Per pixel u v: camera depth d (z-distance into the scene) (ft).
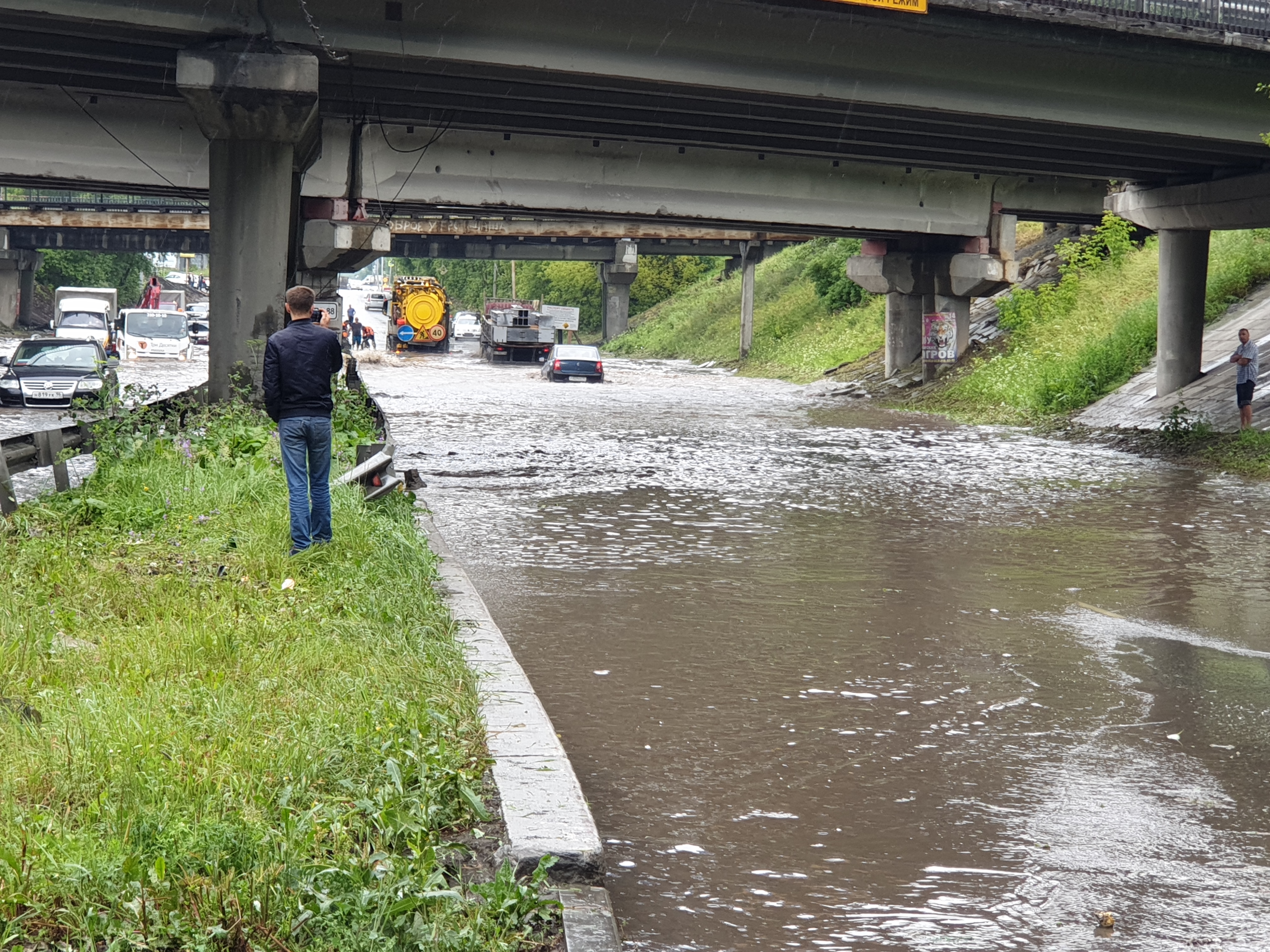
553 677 26.50
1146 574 39.86
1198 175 99.40
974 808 19.45
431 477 61.62
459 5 66.64
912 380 136.15
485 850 15.88
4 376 92.63
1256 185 91.30
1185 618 33.50
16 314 263.49
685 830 18.35
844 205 116.67
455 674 22.80
